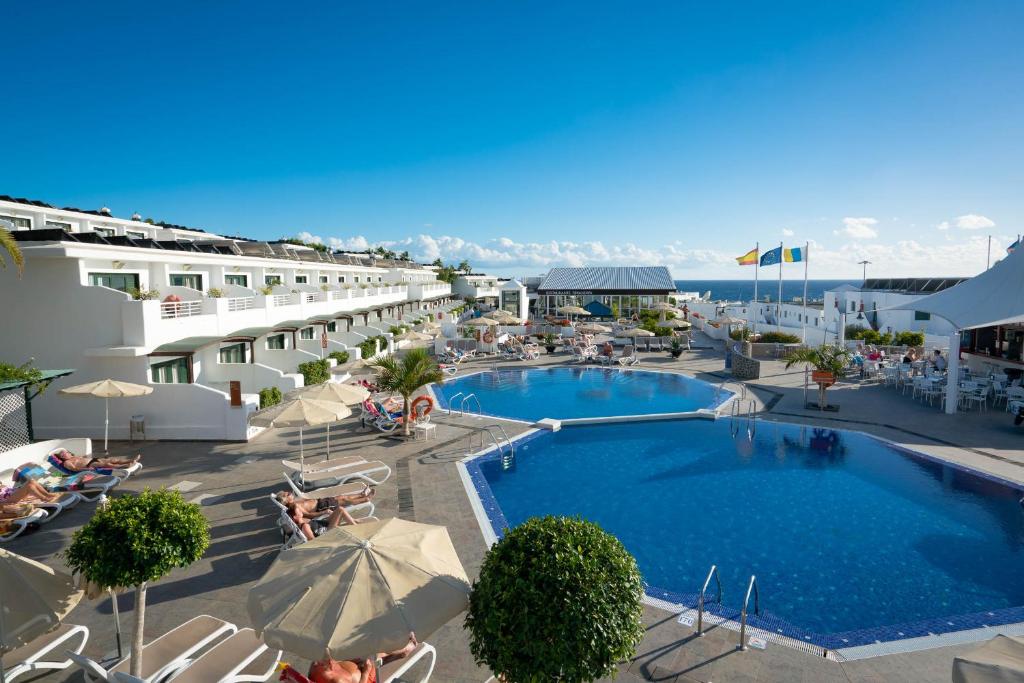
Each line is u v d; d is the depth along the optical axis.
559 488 14.79
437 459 16.23
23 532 11.32
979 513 13.04
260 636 5.11
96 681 6.62
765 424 20.58
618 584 5.15
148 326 17.77
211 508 12.54
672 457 17.28
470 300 82.50
